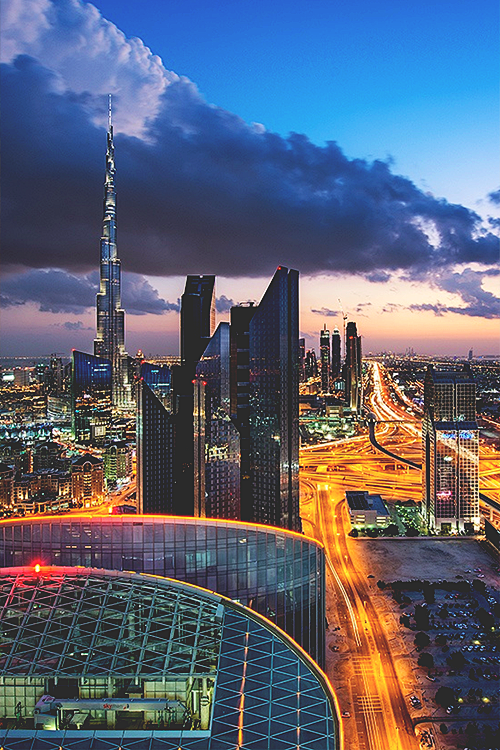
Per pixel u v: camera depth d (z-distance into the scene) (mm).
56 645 111688
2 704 105062
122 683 104125
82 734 91000
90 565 177625
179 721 100000
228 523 176375
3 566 180625
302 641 179875
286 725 91938
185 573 175375
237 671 105750
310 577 180500
